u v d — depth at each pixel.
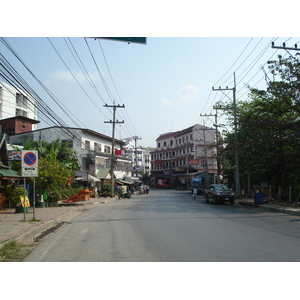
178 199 33.38
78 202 28.16
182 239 8.83
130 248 7.72
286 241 8.40
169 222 13.00
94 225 12.72
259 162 24.12
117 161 54.50
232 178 41.25
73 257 6.91
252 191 35.22
